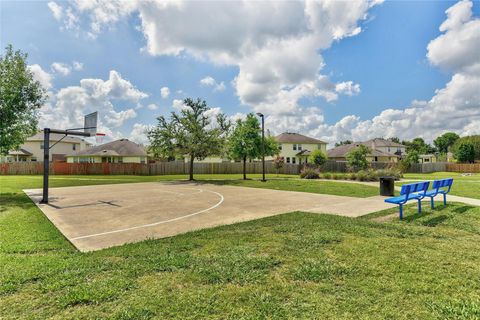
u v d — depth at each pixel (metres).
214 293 3.18
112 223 7.29
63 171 34.34
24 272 3.72
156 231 6.39
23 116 14.27
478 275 3.66
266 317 2.71
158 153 25.17
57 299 3.03
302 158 52.34
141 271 3.78
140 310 2.81
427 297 3.09
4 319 2.66
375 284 3.40
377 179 23.75
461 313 2.77
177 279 3.54
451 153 69.62
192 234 5.78
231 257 4.29
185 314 2.76
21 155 46.91
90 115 13.61
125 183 21.73
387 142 61.28
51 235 5.88
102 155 40.03
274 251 4.58
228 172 41.44
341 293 3.19
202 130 25.12
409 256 4.33
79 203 10.99
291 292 3.22
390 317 2.71
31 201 11.55
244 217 8.02
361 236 5.43
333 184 18.88
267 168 42.50
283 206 10.06
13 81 13.84
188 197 12.98
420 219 7.07
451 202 9.80
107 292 3.17
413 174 39.59
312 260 4.16
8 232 6.14
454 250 4.61
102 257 4.37
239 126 26.52
